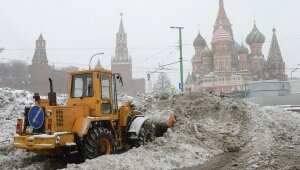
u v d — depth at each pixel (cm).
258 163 948
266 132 1391
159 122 1394
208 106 1600
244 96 8038
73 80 1127
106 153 1059
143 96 2255
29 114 984
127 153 1030
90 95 1090
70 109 1012
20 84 8369
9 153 1180
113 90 1156
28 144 953
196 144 1223
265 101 5434
